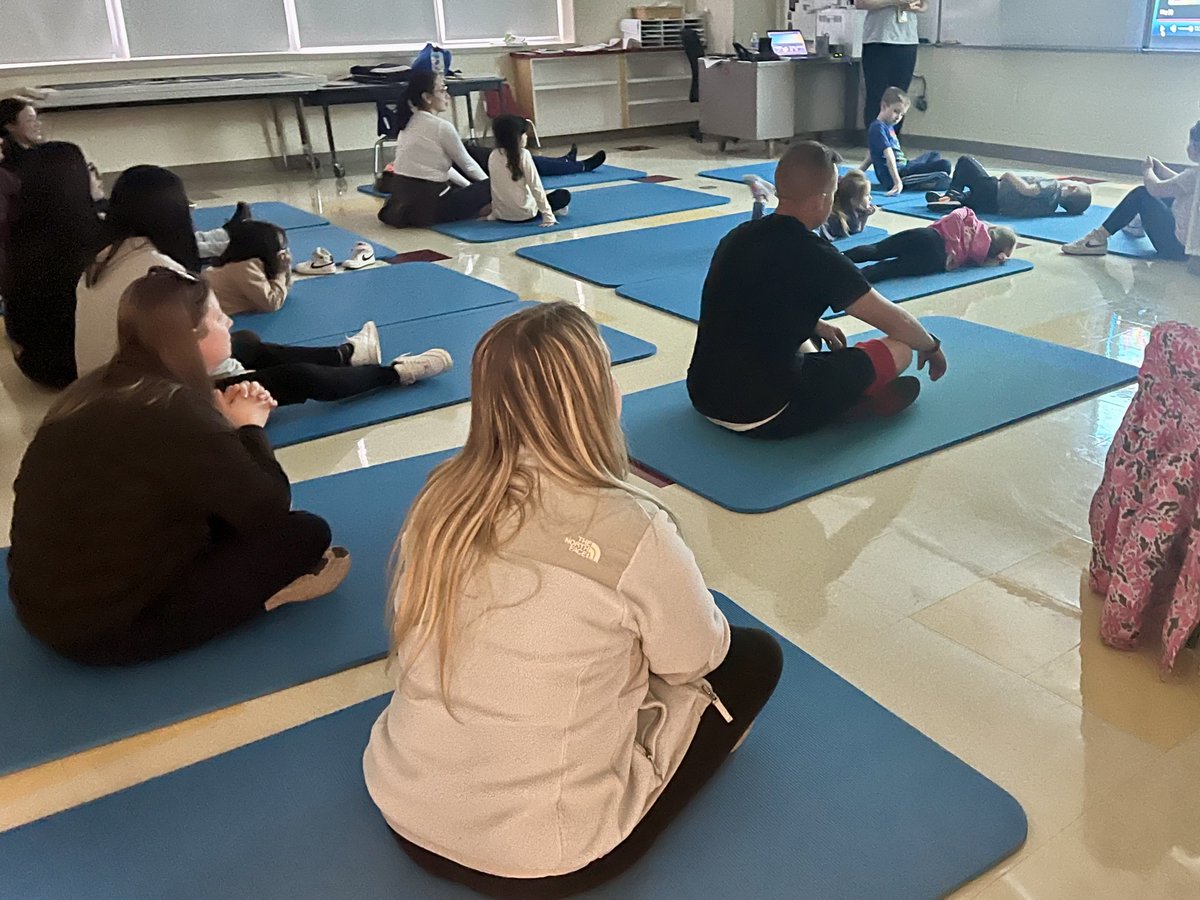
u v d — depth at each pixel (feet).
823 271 8.41
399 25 25.96
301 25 24.82
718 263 8.81
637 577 4.07
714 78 25.43
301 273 15.38
